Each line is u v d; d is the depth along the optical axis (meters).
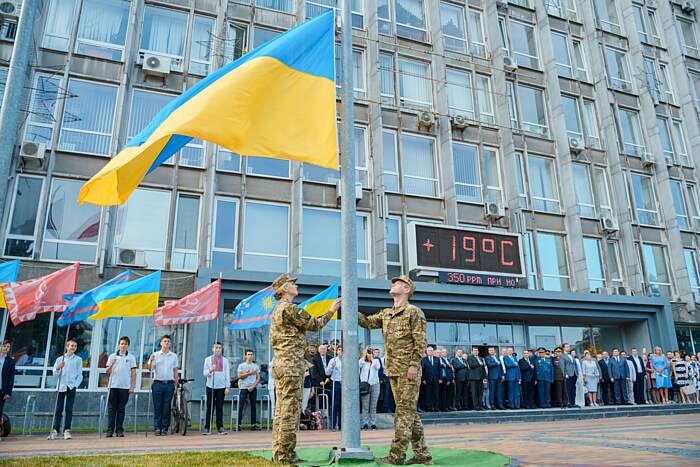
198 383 14.82
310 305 13.99
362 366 13.53
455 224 20.55
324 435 11.16
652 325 22.50
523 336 21.62
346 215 6.63
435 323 20.23
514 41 25.00
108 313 11.80
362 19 22.06
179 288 16.39
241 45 19.80
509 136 22.62
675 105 28.25
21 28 9.77
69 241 16.02
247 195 18.23
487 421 14.91
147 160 6.35
